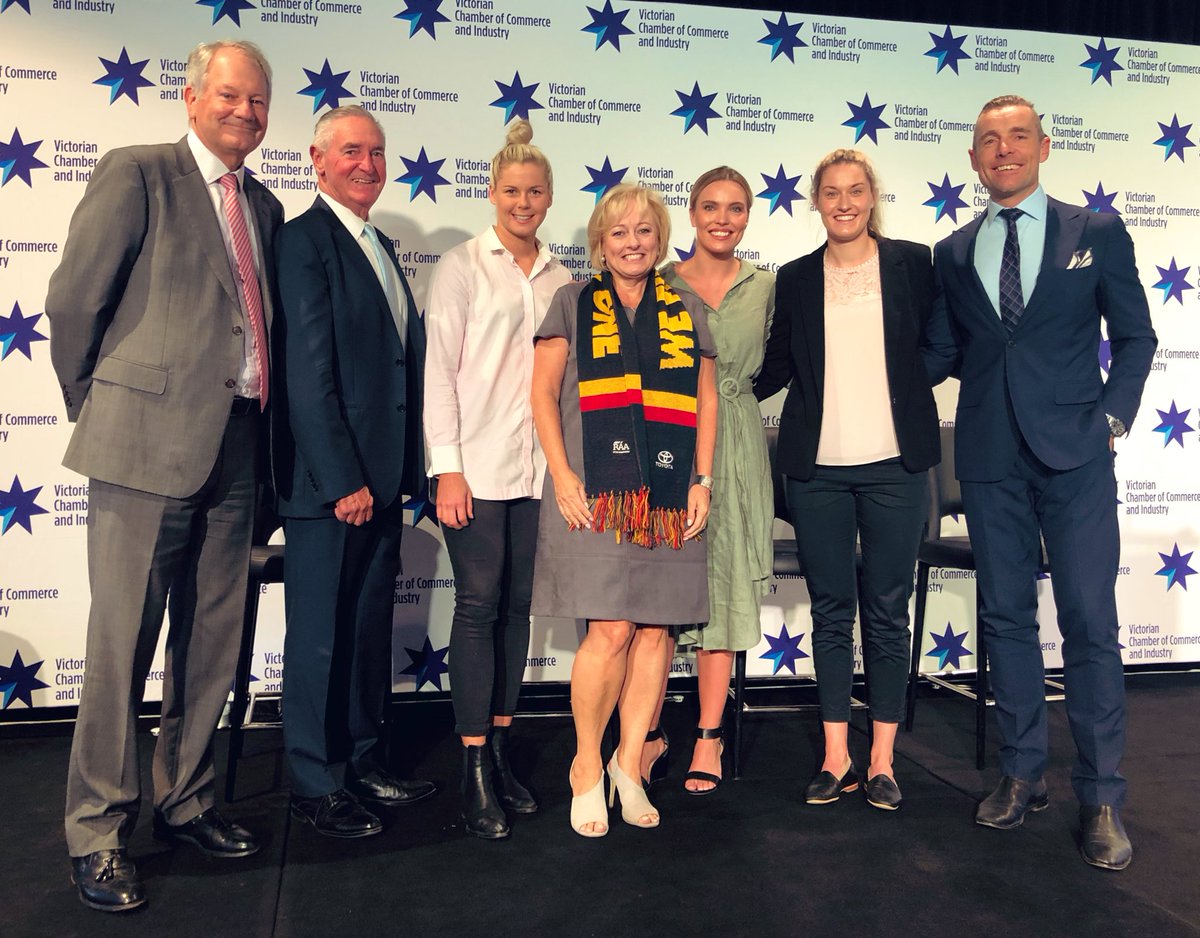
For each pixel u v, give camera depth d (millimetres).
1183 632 3654
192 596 2068
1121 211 3586
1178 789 2533
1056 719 3160
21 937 1738
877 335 2414
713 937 1757
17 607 2998
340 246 2219
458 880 1978
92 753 1900
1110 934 1778
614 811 2361
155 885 1942
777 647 3453
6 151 2936
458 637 2303
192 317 1938
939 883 1982
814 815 2357
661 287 2314
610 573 2148
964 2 3576
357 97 3131
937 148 3480
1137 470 3602
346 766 2406
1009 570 2312
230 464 2053
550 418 2219
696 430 2256
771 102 3375
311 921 1804
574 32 3248
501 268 2400
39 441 2992
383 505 2250
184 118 3031
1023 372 2244
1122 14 3697
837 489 2447
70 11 2955
